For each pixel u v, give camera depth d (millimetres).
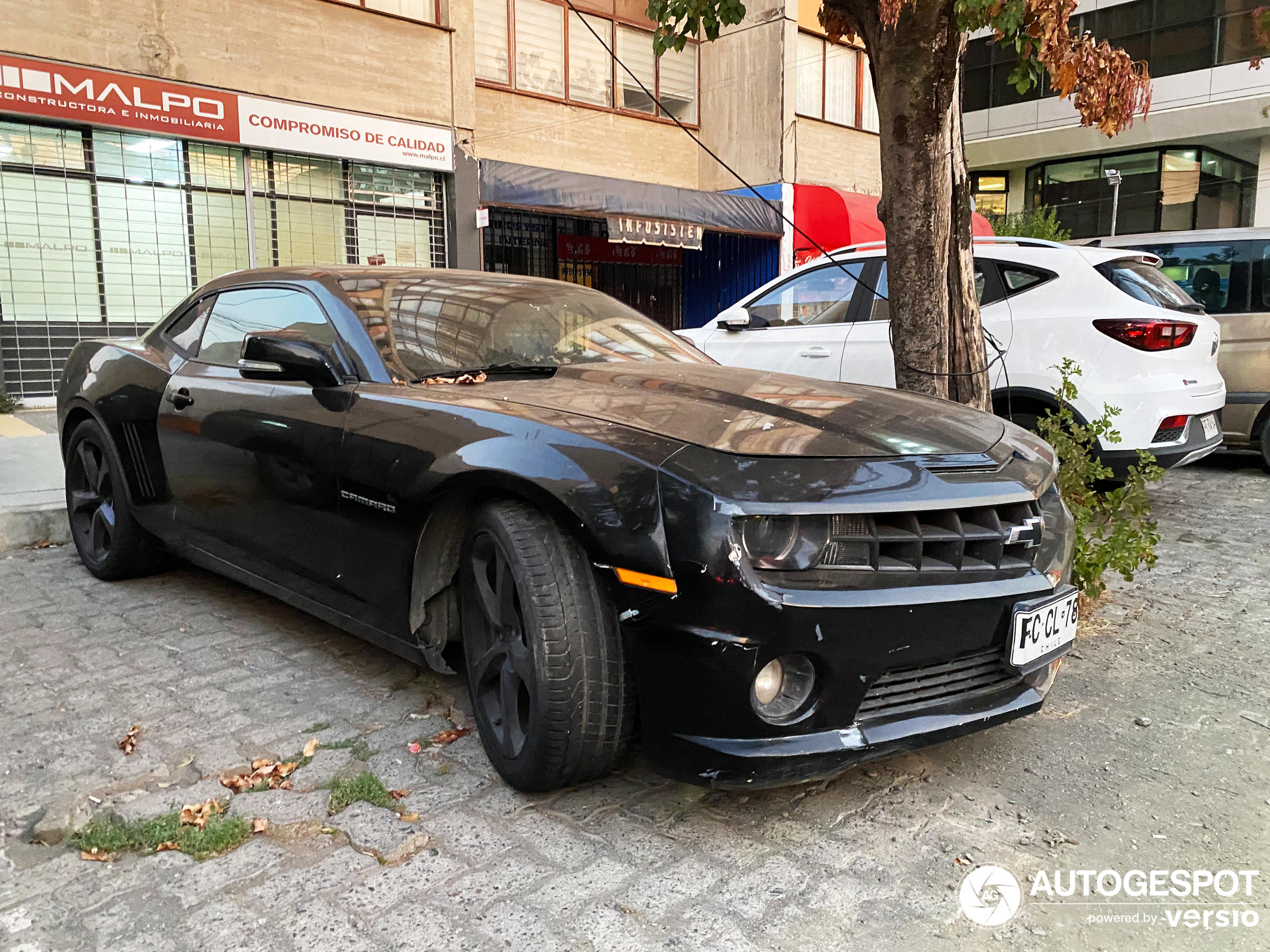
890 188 3893
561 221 14211
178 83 9281
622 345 3330
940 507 2086
